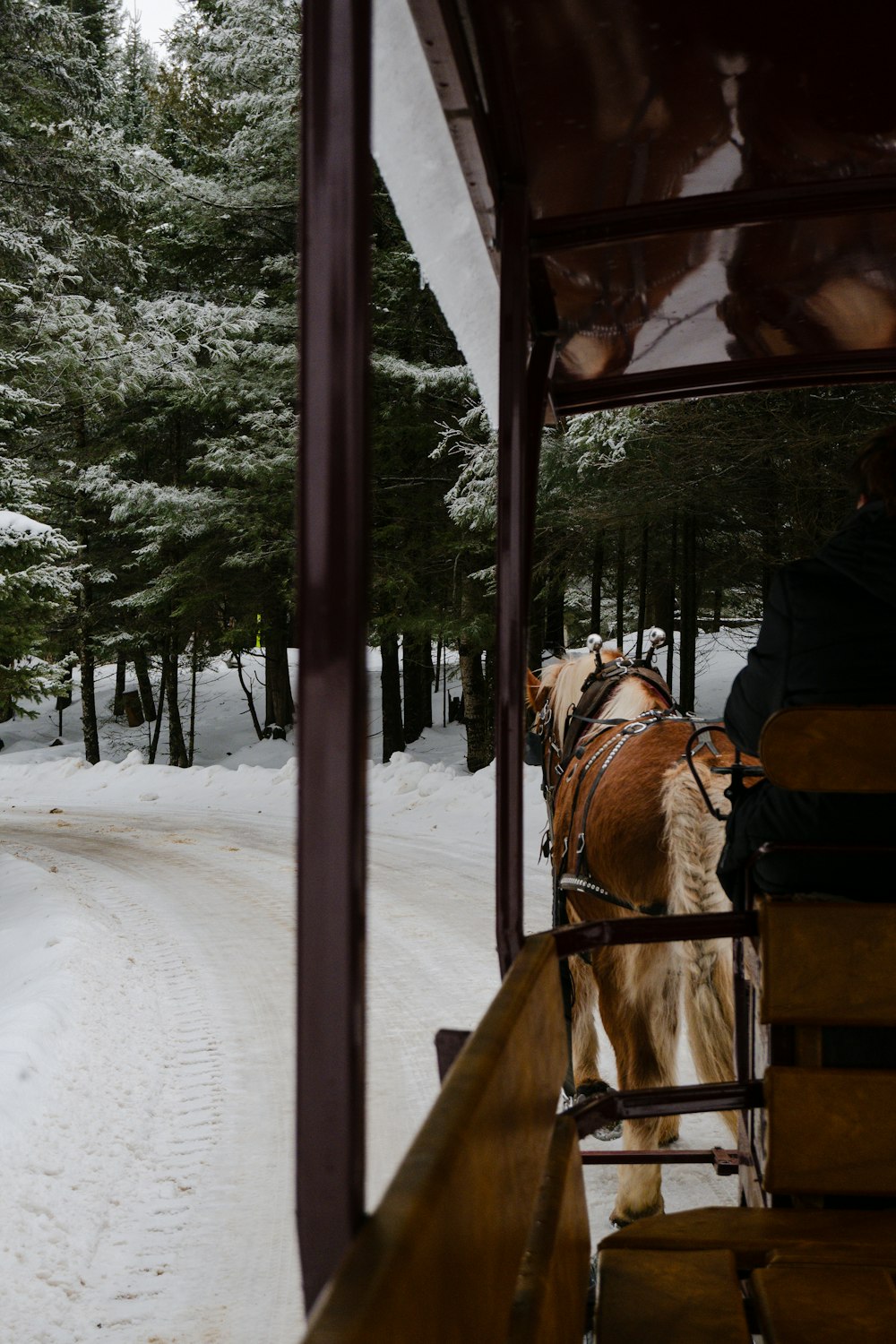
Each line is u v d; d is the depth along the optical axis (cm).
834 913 202
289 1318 346
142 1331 341
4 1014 658
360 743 91
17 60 1933
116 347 1942
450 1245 90
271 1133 487
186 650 3100
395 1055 567
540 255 284
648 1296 170
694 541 1578
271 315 2139
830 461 1343
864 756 209
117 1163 461
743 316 330
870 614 217
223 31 2036
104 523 2831
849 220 275
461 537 2014
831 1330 156
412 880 1058
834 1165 196
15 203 1950
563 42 209
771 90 230
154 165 2186
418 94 183
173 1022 652
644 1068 363
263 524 2209
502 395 232
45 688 1656
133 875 1177
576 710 456
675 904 351
